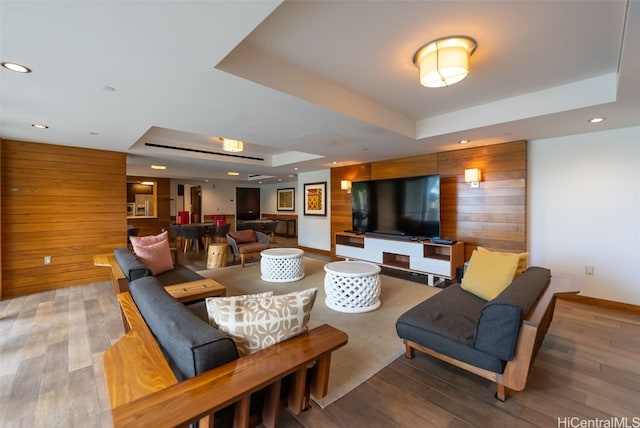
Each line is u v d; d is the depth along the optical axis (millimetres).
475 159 4277
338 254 5863
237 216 11773
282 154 6180
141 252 3344
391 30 1768
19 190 3863
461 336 1859
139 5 1225
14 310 3270
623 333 2652
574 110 2594
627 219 3219
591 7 1552
